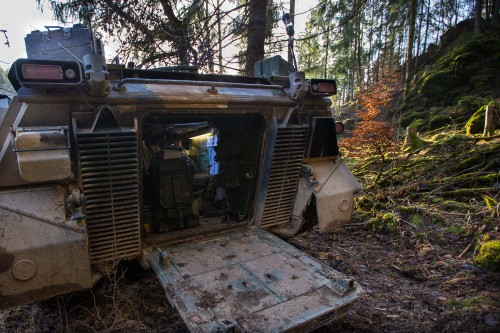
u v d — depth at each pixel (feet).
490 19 63.10
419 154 23.72
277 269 7.53
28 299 6.29
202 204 11.14
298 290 6.79
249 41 24.29
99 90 6.68
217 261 7.82
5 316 8.73
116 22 22.70
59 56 9.26
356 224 14.99
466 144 21.07
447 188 16.51
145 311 8.72
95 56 6.57
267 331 5.72
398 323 8.16
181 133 12.89
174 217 9.43
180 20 26.35
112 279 7.93
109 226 7.30
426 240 12.53
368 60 93.40
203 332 5.59
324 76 92.27
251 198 9.93
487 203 13.35
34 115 6.51
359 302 9.16
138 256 8.19
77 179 6.81
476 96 38.65
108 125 7.03
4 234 6.05
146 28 24.09
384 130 29.50
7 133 6.48
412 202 16.22
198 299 6.41
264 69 11.90
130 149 7.13
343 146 32.86
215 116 9.66
